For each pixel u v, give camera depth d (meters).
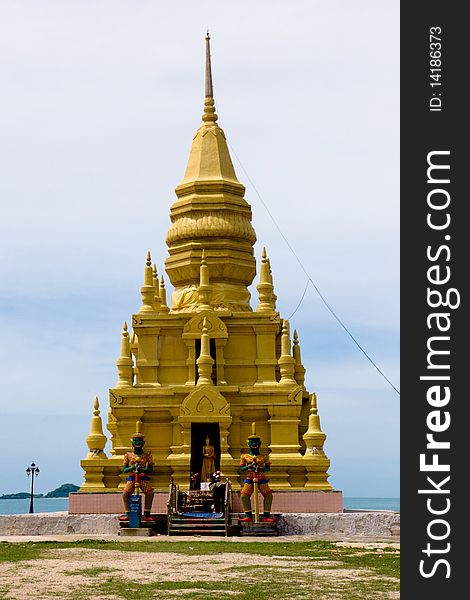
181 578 26.36
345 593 23.66
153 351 52.53
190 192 56.50
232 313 52.34
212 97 58.91
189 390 50.59
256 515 43.41
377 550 35.09
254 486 44.09
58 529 44.84
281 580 26.02
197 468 49.97
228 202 55.81
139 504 43.75
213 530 42.94
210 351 52.59
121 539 40.81
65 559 31.30
